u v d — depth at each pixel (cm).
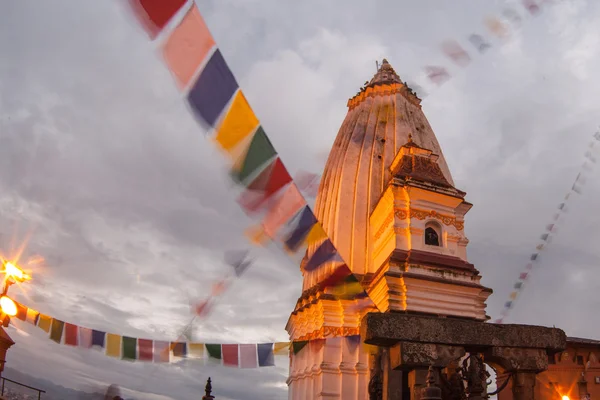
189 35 622
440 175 2497
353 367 2348
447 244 2359
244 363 1382
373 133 3122
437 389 910
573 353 3003
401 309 2148
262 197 740
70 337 1355
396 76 3447
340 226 2814
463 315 2202
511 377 1082
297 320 2800
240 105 670
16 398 1480
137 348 1367
